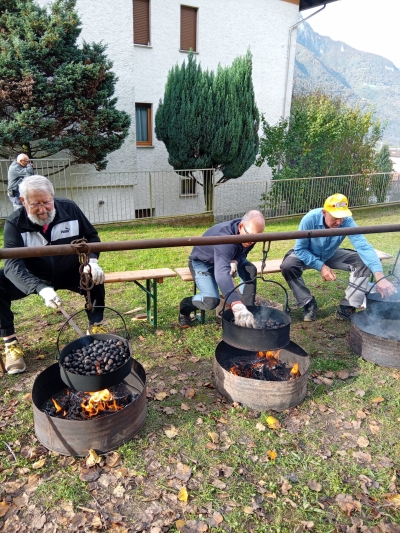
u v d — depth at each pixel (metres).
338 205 3.84
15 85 7.73
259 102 13.62
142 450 2.38
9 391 2.95
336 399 2.91
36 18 7.88
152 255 6.91
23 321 4.13
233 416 2.68
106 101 8.69
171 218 10.11
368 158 14.17
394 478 2.22
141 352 3.53
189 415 2.70
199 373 3.22
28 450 2.37
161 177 11.81
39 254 1.94
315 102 15.04
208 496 2.08
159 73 11.56
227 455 2.37
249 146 10.58
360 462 2.34
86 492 2.10
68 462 2.28
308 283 5.55
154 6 10.98
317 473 2.25
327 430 2.60
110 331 3.90
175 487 2.14
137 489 2.12
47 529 1.90
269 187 12.92
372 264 3.86
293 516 1.99
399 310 3.65
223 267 3.07
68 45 8.28
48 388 2.64
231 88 9.97
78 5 9.36
